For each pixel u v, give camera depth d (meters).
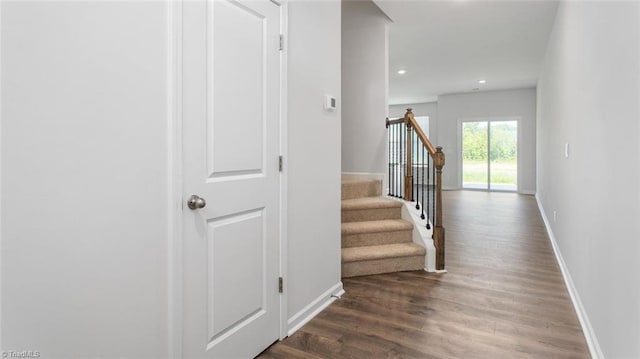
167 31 1.42
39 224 1.04
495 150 9.99
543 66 6.57
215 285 1.68
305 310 2.42
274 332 2.11
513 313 2.46
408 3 4.05
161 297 1.42
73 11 1.11
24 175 1.00
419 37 5.25
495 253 3.91
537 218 5.94
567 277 3.04
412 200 4.03
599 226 1.96
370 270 3.29
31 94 1.01
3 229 0.97
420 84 8.86
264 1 1.99
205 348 1.63
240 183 1.83
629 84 1.46
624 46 1.53
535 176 9.38
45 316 1.06
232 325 1.80
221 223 1.72
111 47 1.21
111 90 1.22
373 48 4.46
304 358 1.95
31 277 1.03
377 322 2.36
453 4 4.08
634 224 1.39
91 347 1.18
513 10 4.25
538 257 3.76
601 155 1.94
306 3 2.44
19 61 0.98
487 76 7.94
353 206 3.69
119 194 1.25
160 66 1.39
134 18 1.29
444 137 10.49
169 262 1.44
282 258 2.17
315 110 2.55
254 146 1.93
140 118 1.32
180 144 1.47
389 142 4.73
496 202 7.81
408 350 2.01
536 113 9.19
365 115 4.53
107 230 1.22
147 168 1.35
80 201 1.14
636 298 1.36
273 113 2.08
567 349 2.01
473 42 5.49
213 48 1.65
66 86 1.09
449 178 10.48
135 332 1.32
